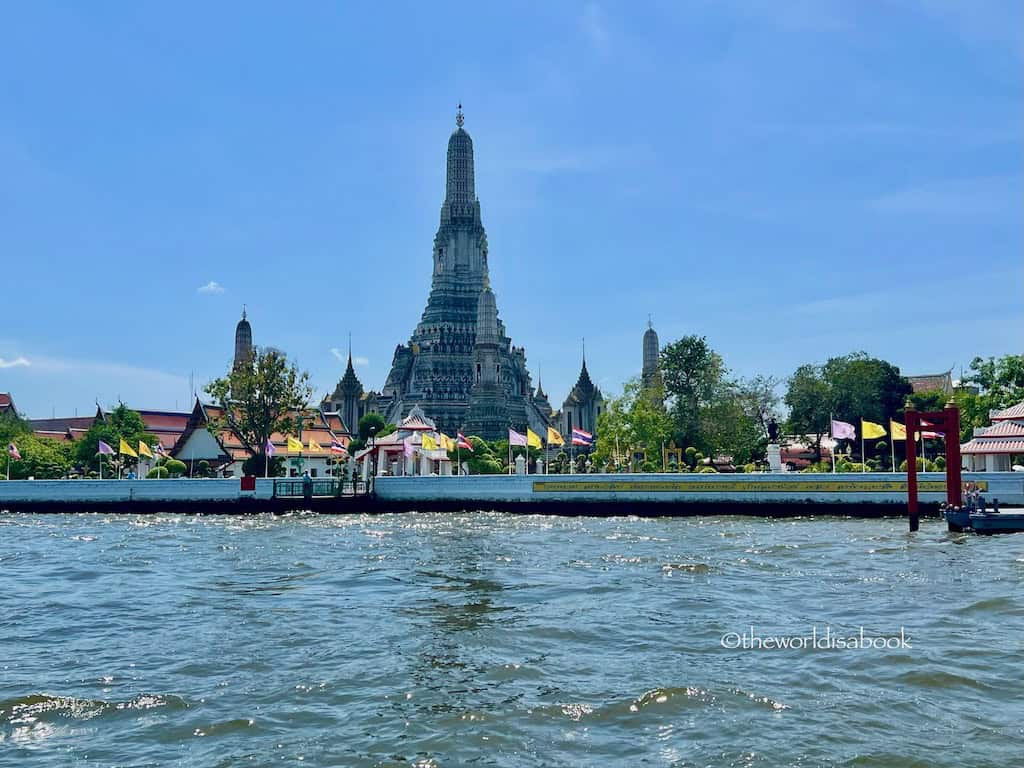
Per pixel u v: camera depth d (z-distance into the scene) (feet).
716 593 103.50
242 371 336.70
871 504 219.20
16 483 276.62
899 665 71.15
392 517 239.30
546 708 62.54
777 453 259.19
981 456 242.78
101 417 426.10
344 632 86.28
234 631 87.51
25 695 66.74
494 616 92.68
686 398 356.79
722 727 58.34
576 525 203.72
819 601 97.50
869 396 408.05
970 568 119.24
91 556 148.97
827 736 56.39
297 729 59.41
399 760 54.03
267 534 186.50
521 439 286.25
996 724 58.13
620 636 82.94
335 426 476.13
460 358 643.04
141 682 70.33
